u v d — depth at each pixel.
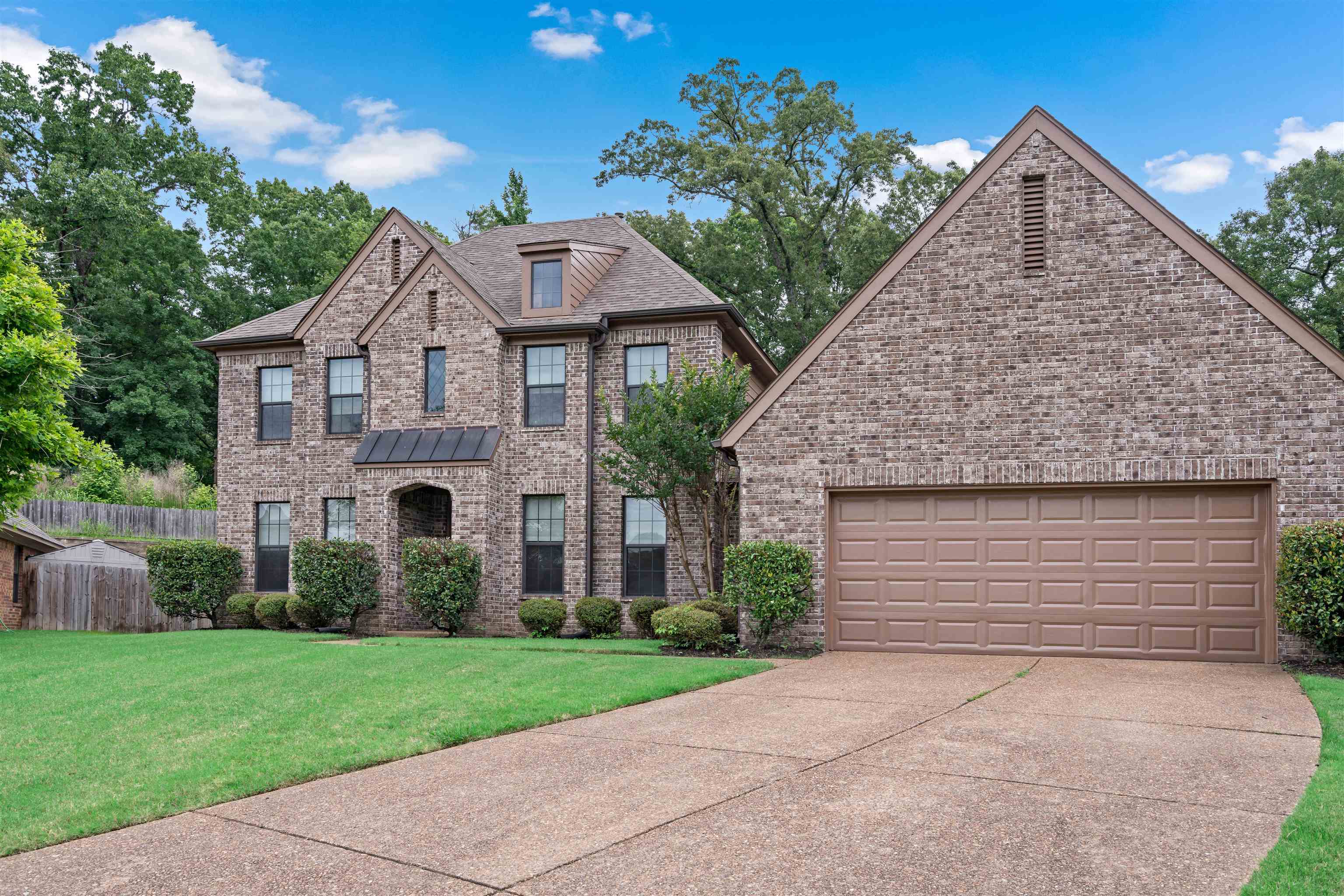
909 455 14.79
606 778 7.67
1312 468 13.08
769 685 12.03
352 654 14.91
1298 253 38.81
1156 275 13.91
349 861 5.90
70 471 35.69
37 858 6.10
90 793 7.53
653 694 11.23
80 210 42.31
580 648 15.91
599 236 23.92
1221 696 10.73
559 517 20.47
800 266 36.91
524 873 5.62
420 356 21.14
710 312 19.61
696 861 5.73
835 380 15.22
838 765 7.88
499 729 9.48
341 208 54.75
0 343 17.56
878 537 15.13
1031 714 9.83
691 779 7.57
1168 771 7.52
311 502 22.20
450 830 6.46
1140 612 13.91
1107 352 14.05
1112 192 14.19
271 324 24.17
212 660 14.48
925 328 14.85
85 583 24.58
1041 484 14.20
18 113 44.16
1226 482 13.47
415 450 20.50
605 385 20.39
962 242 14.77
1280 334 13.35
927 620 14.82
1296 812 6.32
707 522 18.02
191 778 7.81
